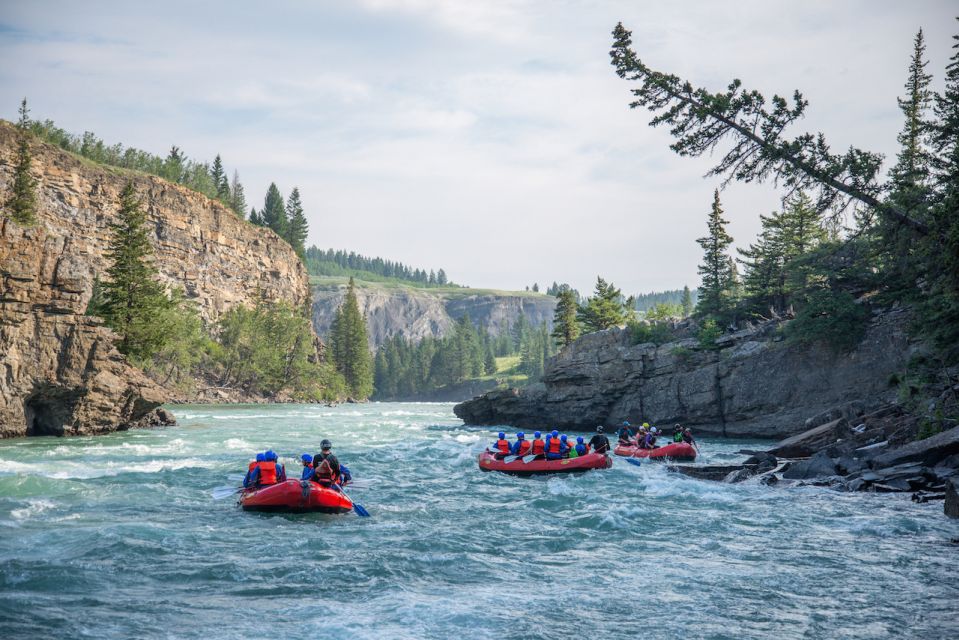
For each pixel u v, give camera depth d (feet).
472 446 112.06
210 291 411.95
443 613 30.22
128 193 177.88
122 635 26.96
